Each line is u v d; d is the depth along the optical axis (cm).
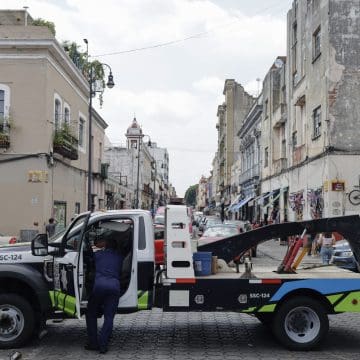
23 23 2791
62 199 2634
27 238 2191
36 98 2303
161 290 809
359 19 2530
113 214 809
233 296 787
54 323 966
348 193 2448
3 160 2273
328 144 2494
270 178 4178
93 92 2986
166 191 15825
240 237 887
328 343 830
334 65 2519
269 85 4256
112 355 745
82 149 3145
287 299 792
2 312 778
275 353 763
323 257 1678
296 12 3325
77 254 750
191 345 809
